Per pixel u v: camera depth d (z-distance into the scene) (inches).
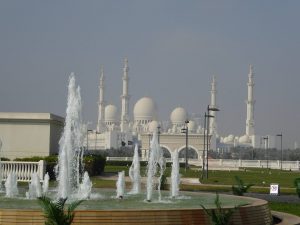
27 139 2472.9
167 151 6909.5
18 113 2470.5
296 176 3257.9
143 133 6727.4
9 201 1153.4
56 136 2613.2
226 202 1147.3
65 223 770.2
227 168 4692.4
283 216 1106.7
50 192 1508.4
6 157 2463.1
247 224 925.8
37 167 2078.0
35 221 809.5
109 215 820.6
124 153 6505.9
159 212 842.8
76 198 1268.5
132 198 1285.7
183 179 2753.4
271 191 1840.6
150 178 1445.6
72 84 1659.7
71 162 1620.3
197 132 7091.5
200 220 864.3
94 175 2704.2
